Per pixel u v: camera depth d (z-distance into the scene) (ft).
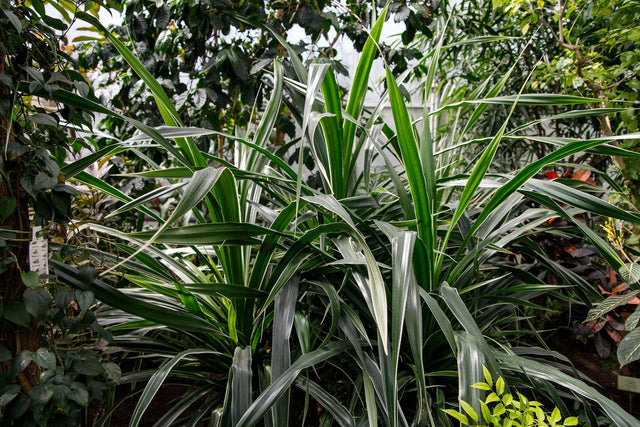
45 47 2.46
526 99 3.11
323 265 3.04
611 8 5.14
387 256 3.57
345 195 3.73
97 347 2.79
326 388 3.38
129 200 3.12
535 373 2.44
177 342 3.30
